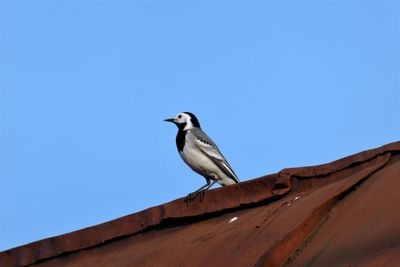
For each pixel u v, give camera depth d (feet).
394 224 32.60
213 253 38.50
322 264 32.48
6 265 48.32
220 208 44.14
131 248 45.14
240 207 43.83
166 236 44.73
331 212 37.68
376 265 29.76
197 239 41.83
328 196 38.73
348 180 40.52
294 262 34.17
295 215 38.37
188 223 45.16
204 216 44.62
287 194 43.04
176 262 39.75
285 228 37.14
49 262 47.44
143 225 45.88
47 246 47.80
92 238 46.83
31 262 47.80
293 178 43.34
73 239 47.24
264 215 41.09
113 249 46.09
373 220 34.17
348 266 30.99
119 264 43.32
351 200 38.11
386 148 42.47
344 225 35.32
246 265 35.14
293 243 35.24
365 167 42.55
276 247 34.53
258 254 35.70
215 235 41.24
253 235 38.34
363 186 39.29
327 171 43.32
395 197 35.47
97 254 46.24
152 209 46.09
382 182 38.29
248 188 43.91
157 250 42.83
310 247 34.86
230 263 36.37
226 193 44.45
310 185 43.14
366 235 33.04
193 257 39.29
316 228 36.50
